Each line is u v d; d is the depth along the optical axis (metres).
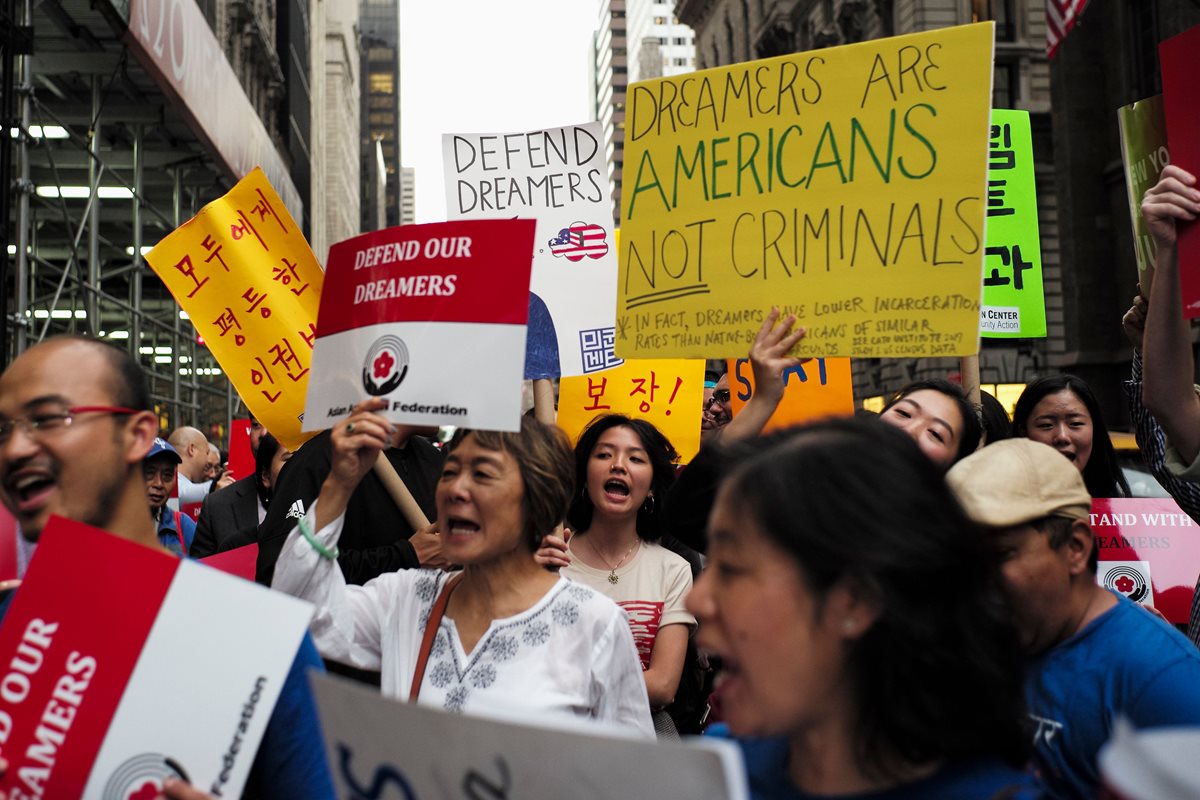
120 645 1.75
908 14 32.06
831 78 3.35
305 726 1.89
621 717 2.67
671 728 3.76
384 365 2.71
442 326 2.67
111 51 13.05
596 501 4.02
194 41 15.06
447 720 1.31
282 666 1.79
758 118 3.45
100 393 1.89
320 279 4.21
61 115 15.05
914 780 1.42
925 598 1.36
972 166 3.14
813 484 1.36
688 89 3.56
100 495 1.89
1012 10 30.84
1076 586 2.15
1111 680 2.05
